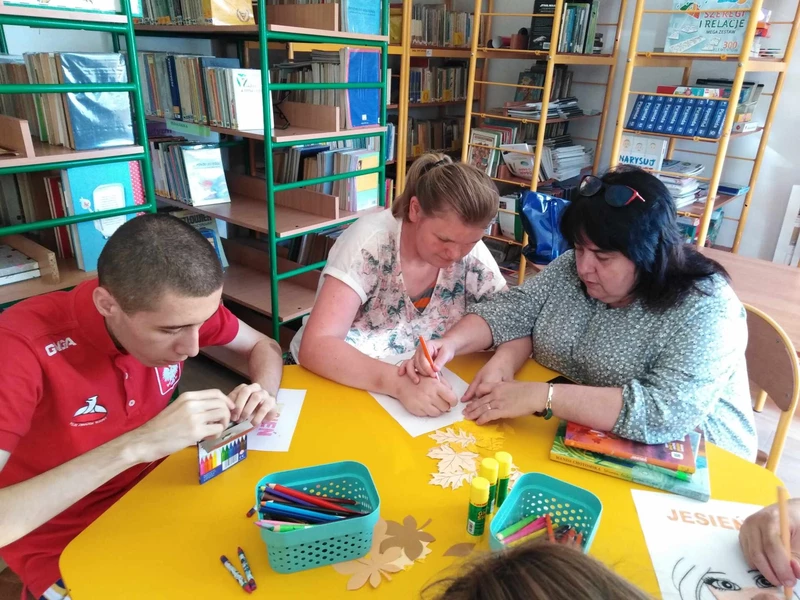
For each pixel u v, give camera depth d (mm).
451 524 853
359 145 3025
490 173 3686
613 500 913
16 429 906
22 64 1856
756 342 1477
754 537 801
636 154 3115
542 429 1103
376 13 2445
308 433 1062
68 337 994
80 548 794
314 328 1324
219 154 2715
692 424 1060
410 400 1138
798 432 2377
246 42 2949
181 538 817
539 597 401
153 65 2539
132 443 884
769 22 2939
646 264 1116
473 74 3494
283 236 2342
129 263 863
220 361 2643
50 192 1880
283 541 726
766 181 3430
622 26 3598
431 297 1539
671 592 745
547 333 1353
